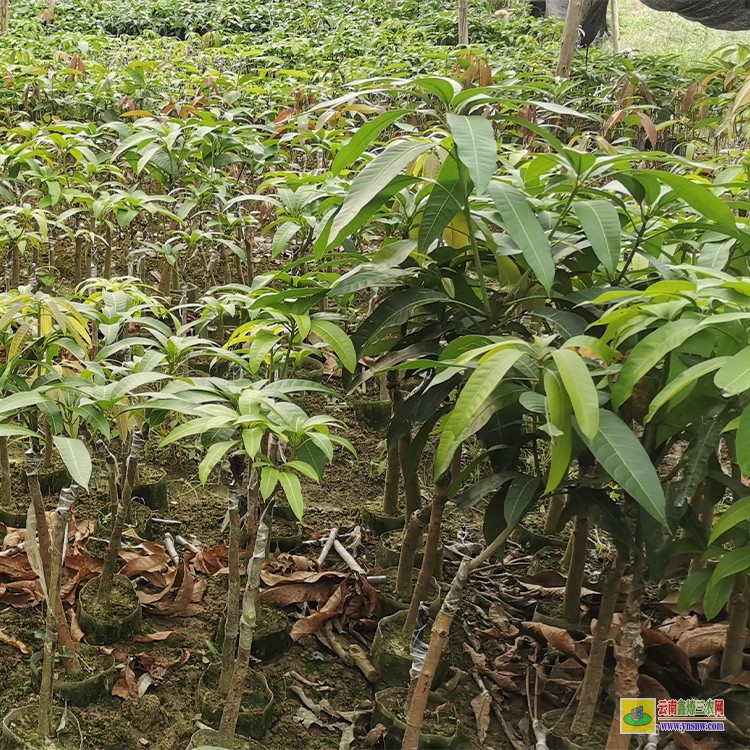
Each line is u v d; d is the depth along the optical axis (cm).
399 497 279
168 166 329
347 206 161
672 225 192
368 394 328
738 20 804
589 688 179
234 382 176
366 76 533
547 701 197
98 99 455
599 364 160
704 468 144
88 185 330
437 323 197
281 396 161
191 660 200
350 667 206
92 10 1103
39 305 175
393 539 249
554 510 253
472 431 142
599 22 1088
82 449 147
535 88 212
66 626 181
